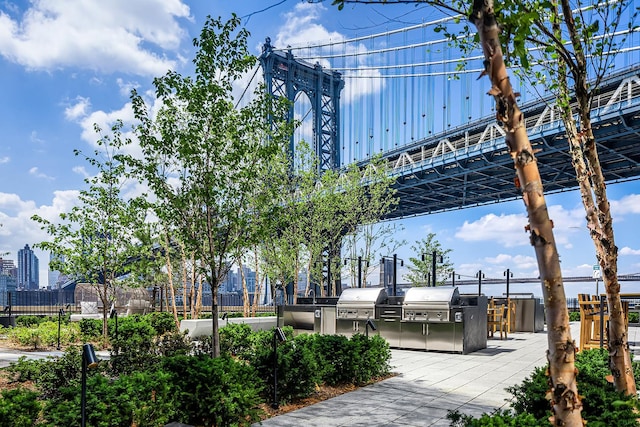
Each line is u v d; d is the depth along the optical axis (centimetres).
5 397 518
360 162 5959
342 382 860
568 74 586
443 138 4972
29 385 795
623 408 428
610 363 505
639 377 721
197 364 627
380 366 933
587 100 520
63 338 1451
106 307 1492
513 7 363
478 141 4678
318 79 6462
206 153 820
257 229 859
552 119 3691
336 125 6706
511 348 1440
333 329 1564
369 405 714
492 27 296
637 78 3388
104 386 537
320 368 806
